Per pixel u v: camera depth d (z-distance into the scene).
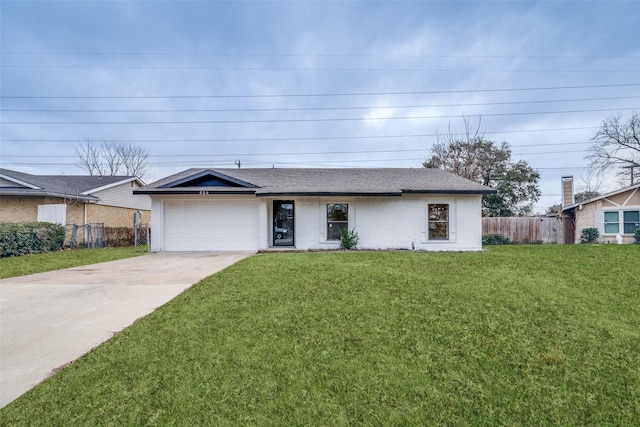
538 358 3.33
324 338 3.76
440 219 12.40
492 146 25.28
